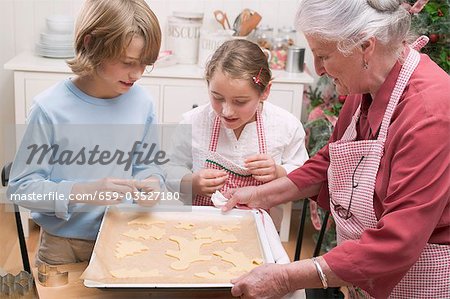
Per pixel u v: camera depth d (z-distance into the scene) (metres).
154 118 1.69
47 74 2.94
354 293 1.59
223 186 1.80
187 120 1.92
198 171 1.76
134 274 1.26
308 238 3.28
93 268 1.25
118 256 1.35
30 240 2.87
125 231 1.47
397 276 1.29
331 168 1.47
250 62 1.68
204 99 3.06
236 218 1.58
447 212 1.32
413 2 2.23
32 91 2.95
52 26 3.10
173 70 3.03
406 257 1.22
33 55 3.14
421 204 1.21
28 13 3.27
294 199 1.67
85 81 1.52
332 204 1.50
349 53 1.27
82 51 1.44
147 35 1.41
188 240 1.45
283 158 1.96
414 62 1.34
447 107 1.24
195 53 3.20
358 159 1.39
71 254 1.50
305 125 3.04
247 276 1.23
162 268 1.31
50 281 1.29
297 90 3.06
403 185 1.22
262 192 1.64
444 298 1.38
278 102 3.07
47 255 1.50
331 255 1.24
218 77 1.66
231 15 3.39
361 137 1.48
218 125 1.87
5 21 3.26
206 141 1.88
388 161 1.31
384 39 1.27
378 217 1.37
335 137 1.65
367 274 1.22
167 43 3.35
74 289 1.29
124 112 1.58
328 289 1.83
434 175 1.21
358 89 1.35
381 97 1.35
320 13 1.24
